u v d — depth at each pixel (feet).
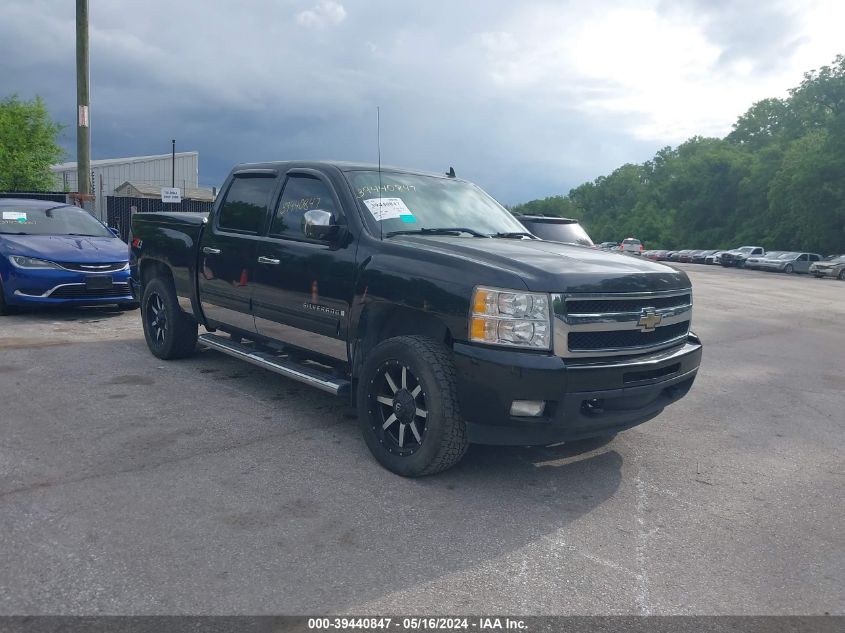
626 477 14.01
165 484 12.45
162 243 21.04
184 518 11.14
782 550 11.10
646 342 13.37
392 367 13.47
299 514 11.49
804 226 166.50
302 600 9.00
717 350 29.53
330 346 15.37
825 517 12.48
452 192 17.62
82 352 22.67
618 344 12.89
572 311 12.19
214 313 19.17
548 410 12.12
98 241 31.22
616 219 409.08
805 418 19.22
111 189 161.79
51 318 29.32
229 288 18.17
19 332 25.75
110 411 16.56
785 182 181.78
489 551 10.57
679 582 9.95
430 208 16.37
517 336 11.98
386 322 14.60
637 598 9.46
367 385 13.75
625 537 11.30
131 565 9.64
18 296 28.14
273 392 18.81
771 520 12.25
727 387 22.61
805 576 10.29
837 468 15.15
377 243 14.35
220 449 14.35
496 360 11.88
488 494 12.72
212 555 10.01
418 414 13.01
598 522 11.82
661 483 13.80
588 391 12.12
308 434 15.52
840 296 63.00
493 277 12.23
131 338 25.34
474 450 15.06
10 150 116.78
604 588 9.68
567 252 14.52
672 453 15.67
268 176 17.89
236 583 9.31
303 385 19.62
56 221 32.42
